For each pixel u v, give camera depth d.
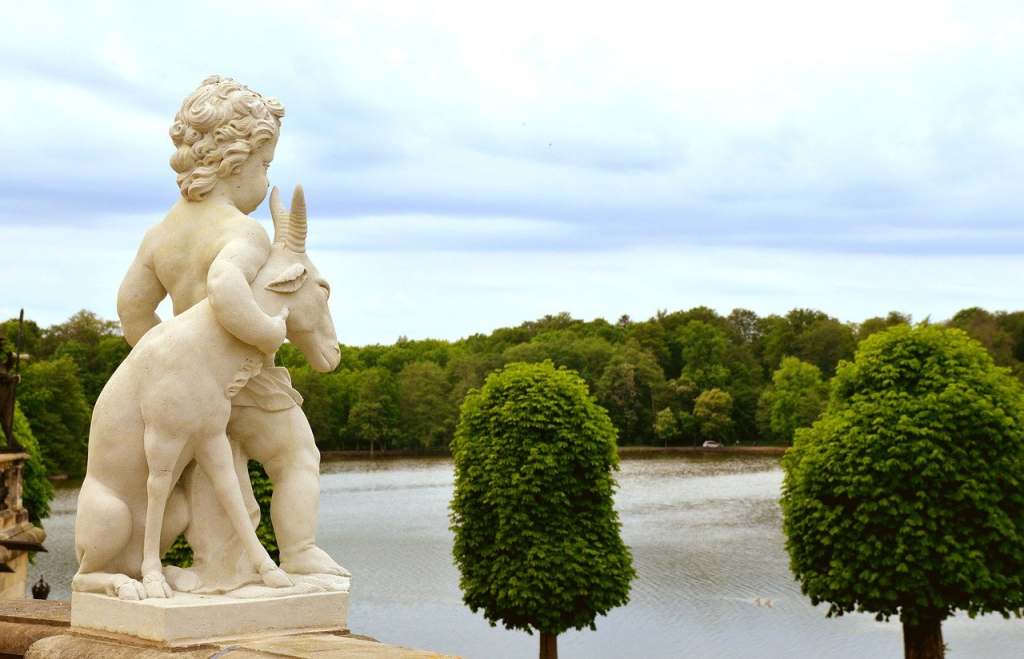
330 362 5.97
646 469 82.94
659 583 36.62
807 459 21.91
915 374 21.98
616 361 103.19
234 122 5.89
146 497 5.65
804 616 31.89
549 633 23.12
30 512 38.75
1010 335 91.88
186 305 5.90
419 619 32.22
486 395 24.03
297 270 5.77
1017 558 20.41
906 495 20.86
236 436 5.82
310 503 5.84
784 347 109.06
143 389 5.52
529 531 22.70
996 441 20.66
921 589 20.72
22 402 62.00
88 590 5.53
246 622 5.28
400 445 97.88
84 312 91.31
